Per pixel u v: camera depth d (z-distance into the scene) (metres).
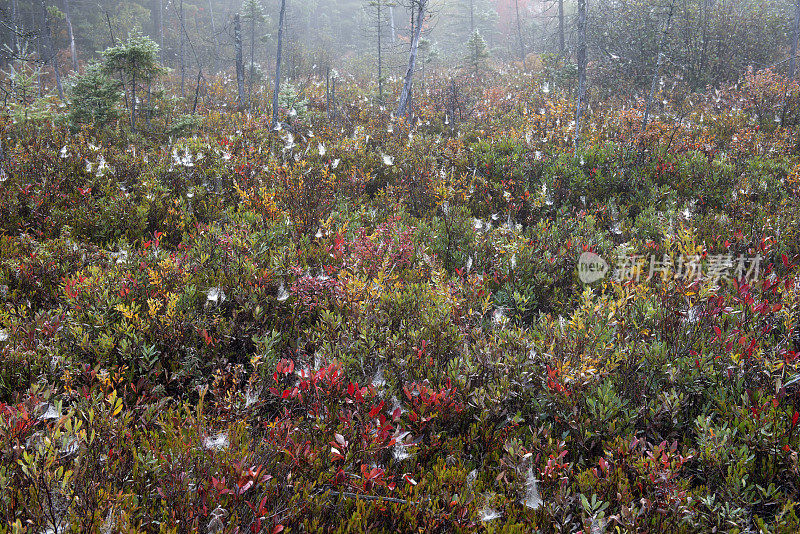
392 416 2.58
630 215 6.52
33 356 2.97
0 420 2.14
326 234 5.16
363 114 13.37
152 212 5.68
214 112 13.92
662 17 14.95
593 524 2.04
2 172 6.46
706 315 3.53
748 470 2.34
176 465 2.14
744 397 2.63
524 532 2.08
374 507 2.19
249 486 2.01
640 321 3.66
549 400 2.83
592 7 17.41
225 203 6.52
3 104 11.96
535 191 6.64
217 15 36.72
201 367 3.23
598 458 2.59
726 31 14.95
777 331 3.53
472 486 2.28
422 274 4.50
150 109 11.72
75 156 7.52
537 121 10.52
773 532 2.03
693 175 6.80
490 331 3.62
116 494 2.04
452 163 7.94
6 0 24.41
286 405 2.92
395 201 6.68
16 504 1.91
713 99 12.81
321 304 3.79
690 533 2.11
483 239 5.19
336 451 2.21
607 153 7.23
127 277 3.87
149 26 32.31
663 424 2.70
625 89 14.78
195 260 4.40
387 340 3.31
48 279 4.16
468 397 2.83
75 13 28.81
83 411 2.53
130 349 3.16
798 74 15.27
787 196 6.27
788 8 17.92
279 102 14.07
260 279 3.93
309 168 7.33
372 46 34.84
